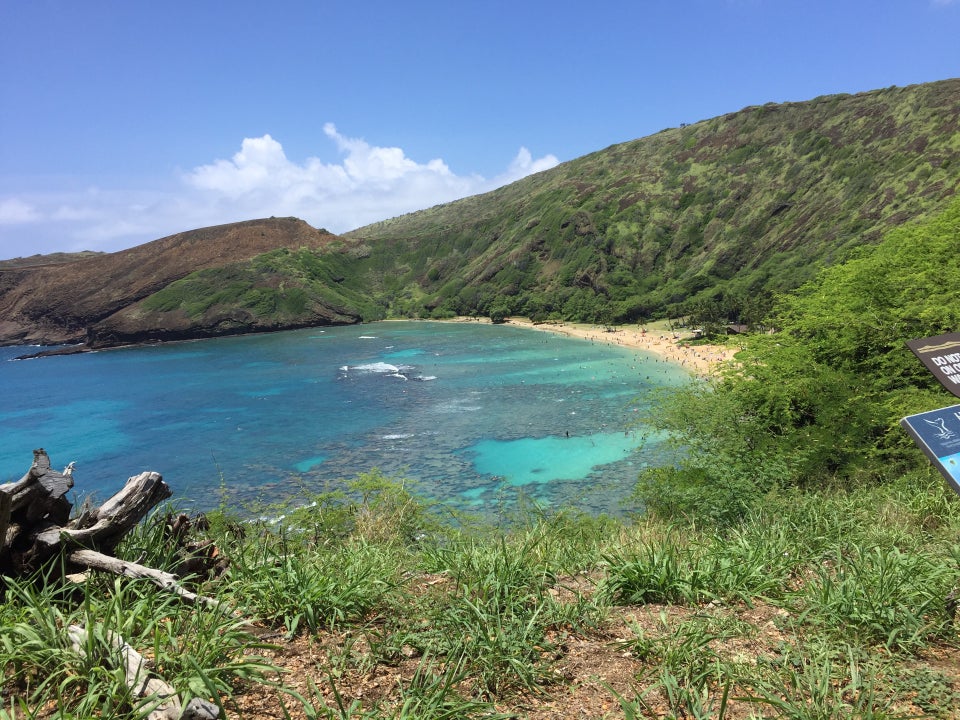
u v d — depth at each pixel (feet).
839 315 63.67
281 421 223.71
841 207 491.72
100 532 14.25
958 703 11.09
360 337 552.82
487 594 14.88
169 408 265.13
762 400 63.26
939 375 16.20
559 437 172.76
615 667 12.58
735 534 21.70
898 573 16.17
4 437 226.79
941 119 501.97
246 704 10.46
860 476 51.62
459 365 337.11
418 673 11.32
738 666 12.32
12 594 11.99
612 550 18.62
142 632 11.46
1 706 9.62
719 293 491.72
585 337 448.24
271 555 16.56
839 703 10.61
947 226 64.23
